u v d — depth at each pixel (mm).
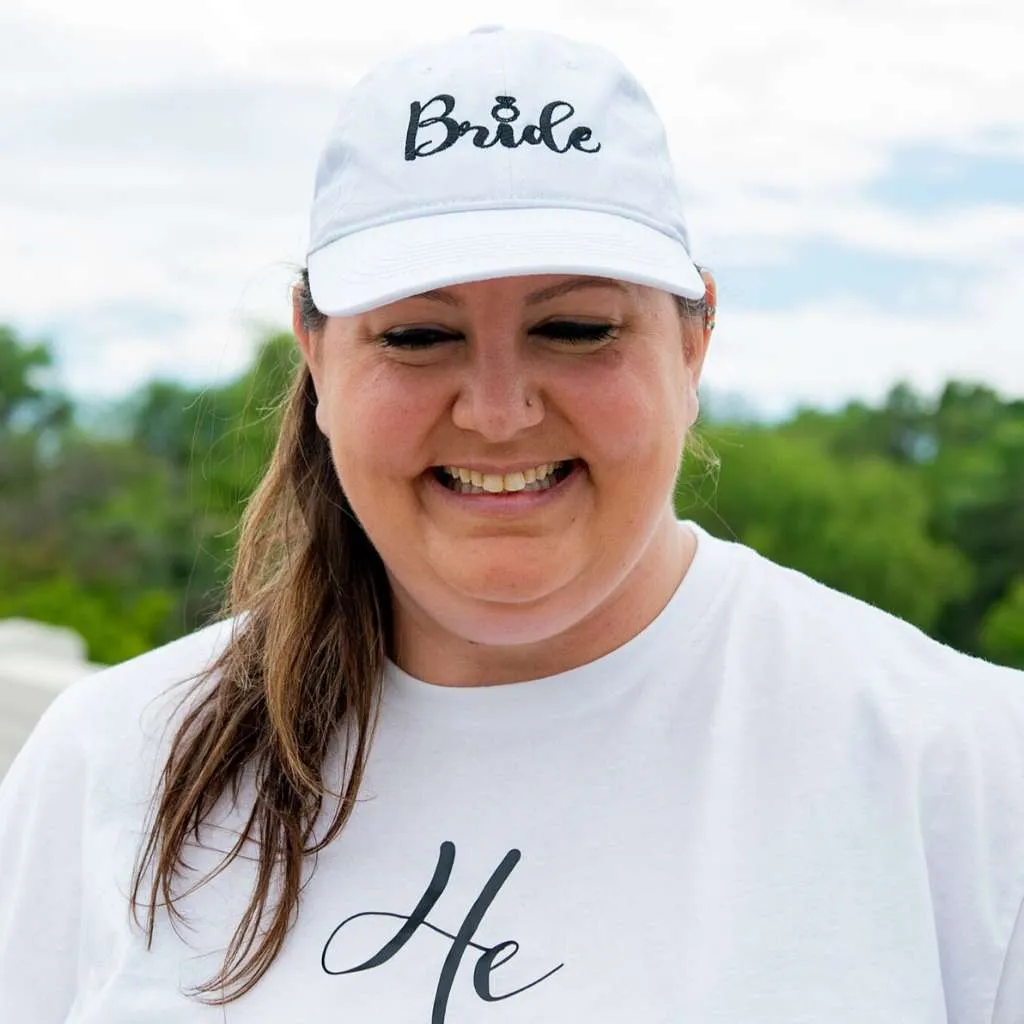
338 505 1631
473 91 1458
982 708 1469
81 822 1697
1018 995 1371
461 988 1412
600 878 1436
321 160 1535
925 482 37312
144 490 30766
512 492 1410
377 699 1587
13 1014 1668
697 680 1531
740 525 33781
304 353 1646
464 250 1354
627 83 1521
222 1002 1484
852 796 1429
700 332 1587
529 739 1512
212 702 1660
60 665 3971
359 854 1516
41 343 35875
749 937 1375
